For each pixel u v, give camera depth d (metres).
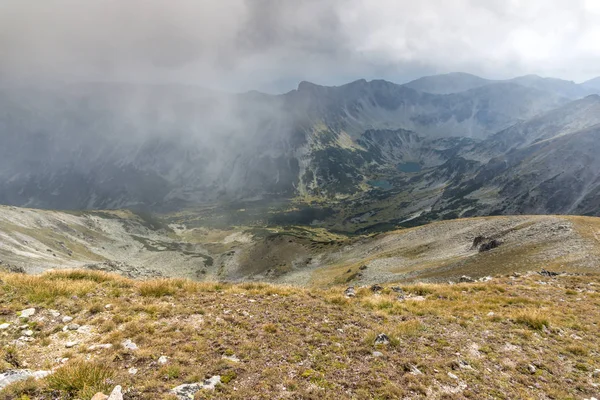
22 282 14.52
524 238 60.56
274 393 8.20
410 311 16.12
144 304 14.16
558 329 14.16
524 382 9.84
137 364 9.05
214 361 9.43
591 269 34.94
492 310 16.89
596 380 10.19
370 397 8.38
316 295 17.98
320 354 10.46
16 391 7.21
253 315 13.61
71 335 10.73
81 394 7.30
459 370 10.25
